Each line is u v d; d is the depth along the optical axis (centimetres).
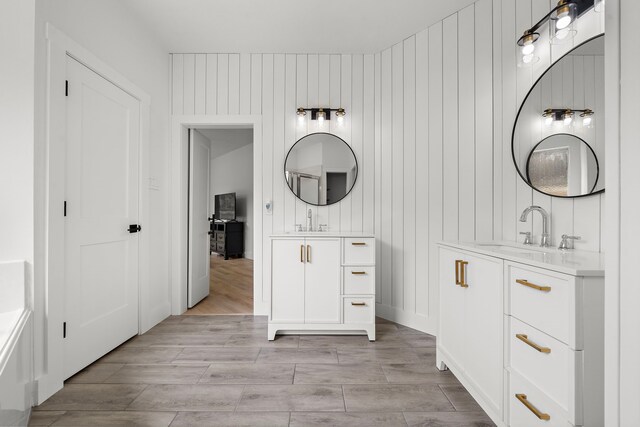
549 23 172
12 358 129
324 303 256
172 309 313
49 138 167
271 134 312
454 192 249
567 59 173
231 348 234
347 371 200
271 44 295
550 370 113
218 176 809
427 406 164
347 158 308
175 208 312
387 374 196
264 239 313
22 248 160
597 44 159
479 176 233
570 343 104
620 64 74
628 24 72
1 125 158
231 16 255
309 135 309
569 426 104
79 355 195
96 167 208
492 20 226
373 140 307
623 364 74
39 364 164
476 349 159
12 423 131
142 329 260
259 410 160
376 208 304
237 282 462
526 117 197
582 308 102
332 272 256
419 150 272
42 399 164
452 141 250
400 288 288
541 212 177
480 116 233
